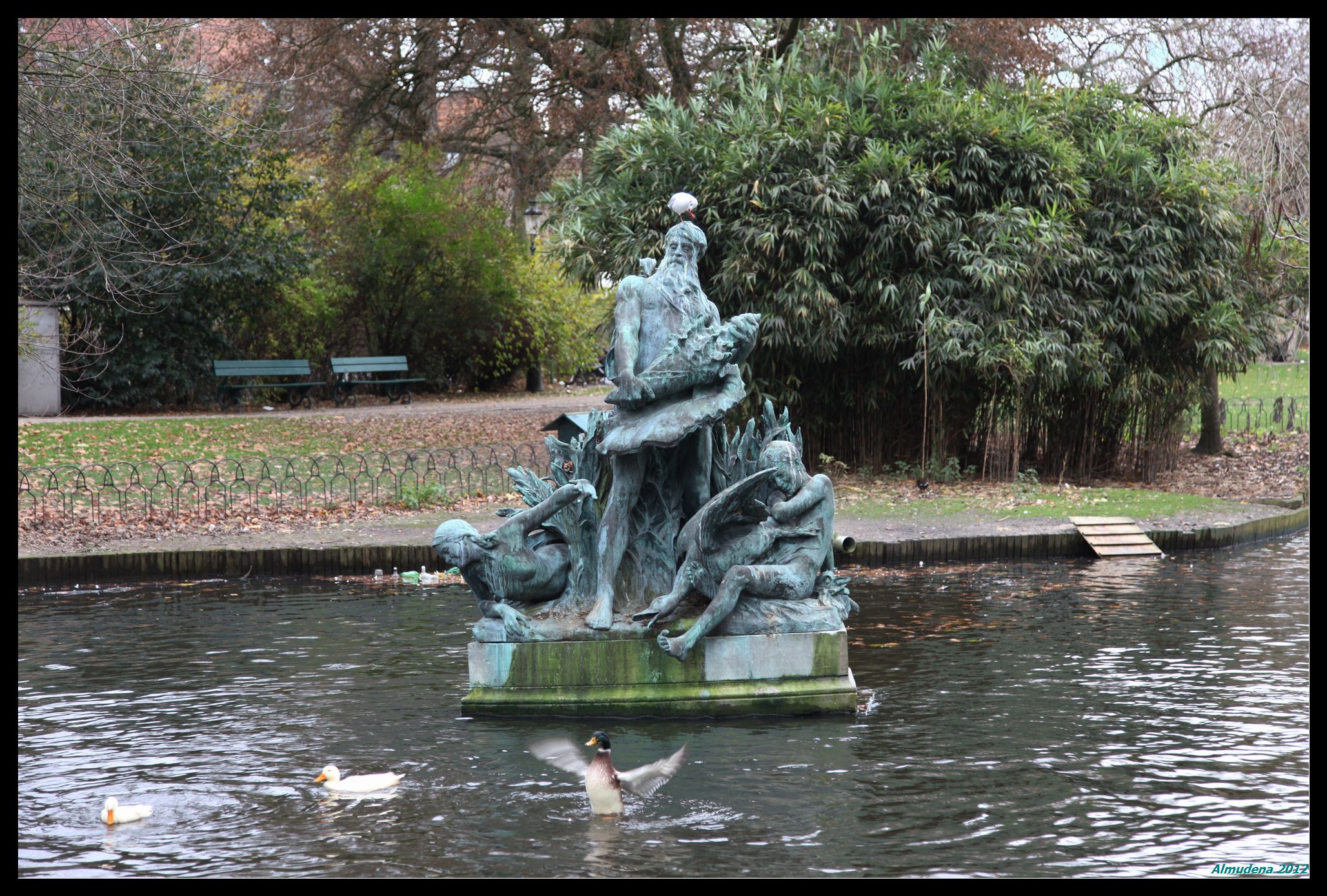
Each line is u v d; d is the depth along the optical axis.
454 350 39.56
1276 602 12.87
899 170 19.66
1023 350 19.00
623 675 8.57
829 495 8.92
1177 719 8.50
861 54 22.30
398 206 35.50
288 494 19.08
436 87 28.42
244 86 27.92
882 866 5.97
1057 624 11.80
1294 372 42.34
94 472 20.11
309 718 8.73
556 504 8.64
